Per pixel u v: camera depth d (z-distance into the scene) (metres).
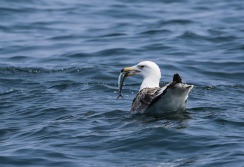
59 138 12.44
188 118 13.50
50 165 11.05
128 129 12.78
